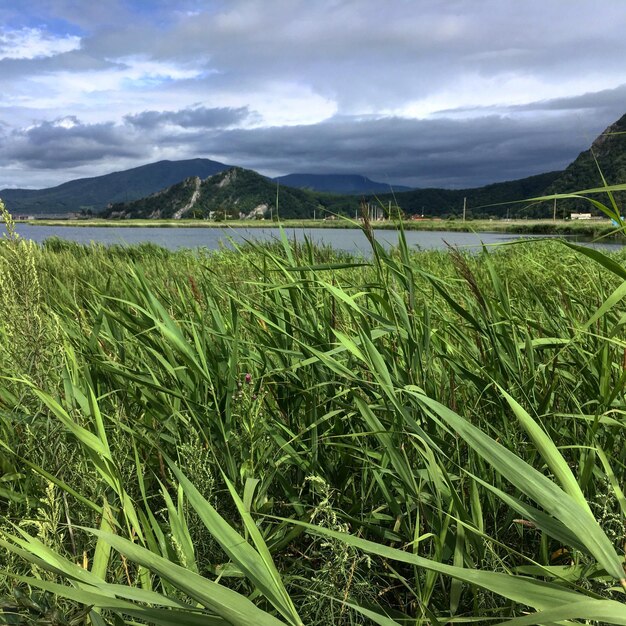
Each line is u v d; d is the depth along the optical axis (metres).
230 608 0.75
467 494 1.67
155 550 1.28
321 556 1.44
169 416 2.00
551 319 2.59
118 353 2.54
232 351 1.98
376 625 1.30
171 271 5.61
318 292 2.63
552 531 0.96
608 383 1.77
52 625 0.84
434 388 1.87
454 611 1.24
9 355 1.94
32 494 1.70
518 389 1.88
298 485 1.90
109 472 1.30
